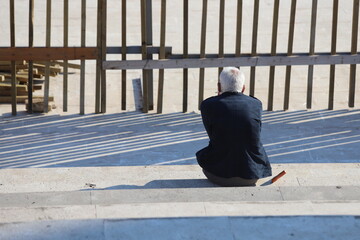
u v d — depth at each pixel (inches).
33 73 446.9
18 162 353.7
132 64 403.5
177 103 430.6
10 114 413.1
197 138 382.9
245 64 403.5
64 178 312.7
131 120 405.1
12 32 398.6
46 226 210.7
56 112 417.1
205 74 464.1
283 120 404.2
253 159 293.4
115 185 299.4
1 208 225.1
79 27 515.8
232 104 290.0
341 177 306.5
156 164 350.6
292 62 403.9
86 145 373.4
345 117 409.1
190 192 260.1
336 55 403.5
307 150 368.2
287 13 529.0
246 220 218.1
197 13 531.8
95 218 218.1
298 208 229.6
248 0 545.0
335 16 397.1
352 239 210.7
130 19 525.7
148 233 210.8
